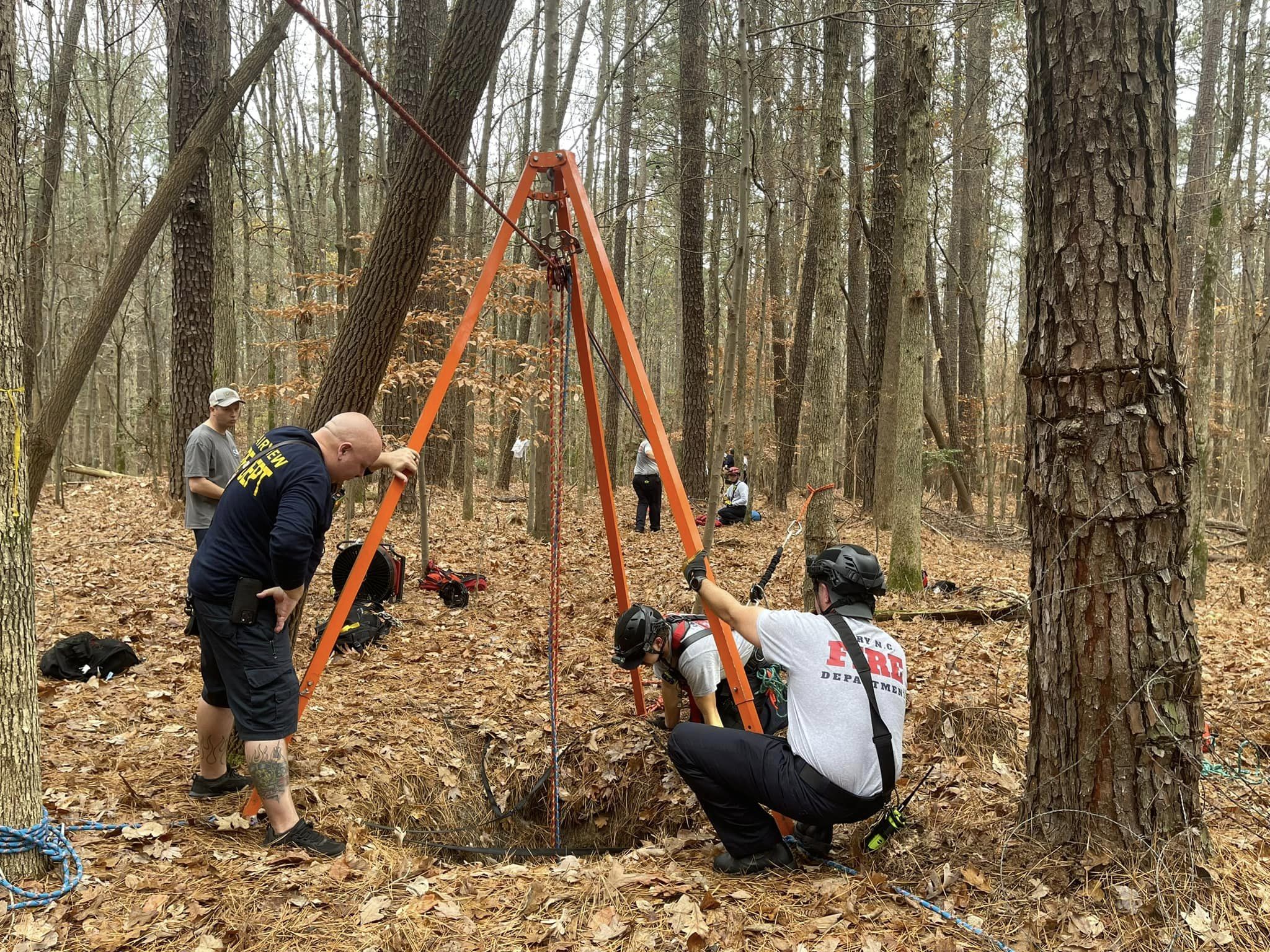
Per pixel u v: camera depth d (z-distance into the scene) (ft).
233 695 10.69
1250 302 58.80
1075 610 9.54
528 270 31.17
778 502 57.41
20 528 8.96
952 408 59.00
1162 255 9.23
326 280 31.01
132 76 65.21
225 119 18.72
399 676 18.98
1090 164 9.23
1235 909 8.72
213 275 36.88
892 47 39.73
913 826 11.44
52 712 14.96
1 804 8.90
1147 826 9.26
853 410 57.82
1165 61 9.24
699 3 47.98
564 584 28.89
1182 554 9.34
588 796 15.16
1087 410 9.35
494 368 36.35
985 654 20.21
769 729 14.38
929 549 39.24
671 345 114.93
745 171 27.25
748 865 10.43
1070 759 9.68
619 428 77.05
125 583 25.68
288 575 10.30
